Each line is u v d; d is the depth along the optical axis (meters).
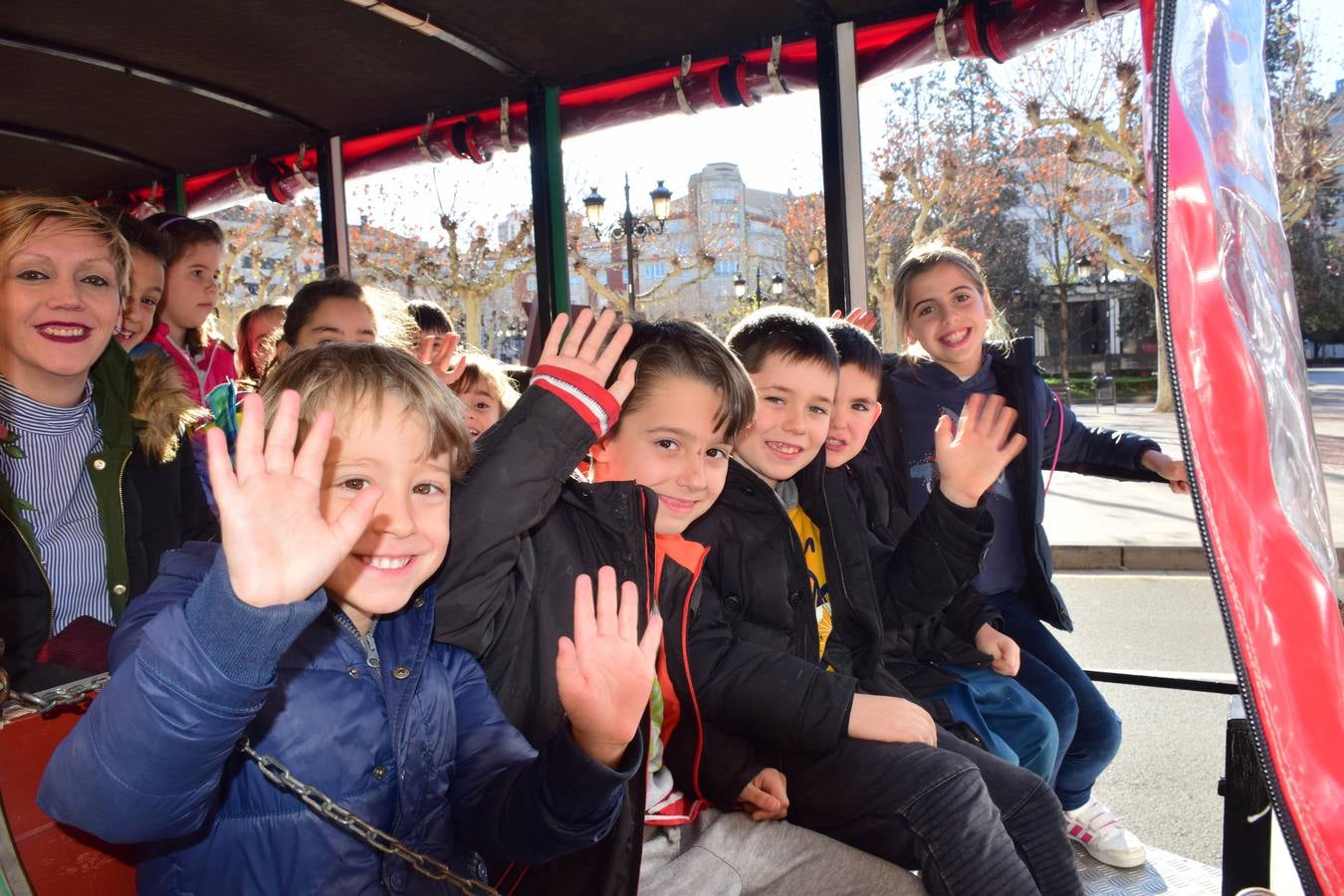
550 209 3.95
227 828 1.10
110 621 1.96
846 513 2.18
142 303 2.82
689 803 1.73
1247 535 0.98
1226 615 0.95
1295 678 0.96
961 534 2.04
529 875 1.37
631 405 1.74
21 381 1.91
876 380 2.28
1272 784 0.92
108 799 0.90
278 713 1.12
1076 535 6.40
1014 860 1.59
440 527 1.26
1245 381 1.01
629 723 1.14
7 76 3.91
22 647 1.82
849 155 3.33
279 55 3.75
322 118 4.36
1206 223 1.02
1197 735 3.33
